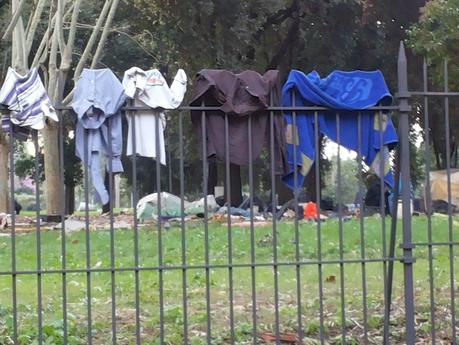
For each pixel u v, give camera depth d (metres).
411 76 26.80
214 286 7.99
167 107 4.83
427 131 5.19
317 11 25.98
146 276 8.75
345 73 5.16
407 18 26.27
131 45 27.30
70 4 21.33
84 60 18.05
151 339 5.50
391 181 5.38
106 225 17.16
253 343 4.91
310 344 5.42
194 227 15.23
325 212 21.48
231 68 24.08
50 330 5.52
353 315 6.24
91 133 4.80
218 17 23.92
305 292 7.54
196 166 34.53
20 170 40.75
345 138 5.18
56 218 19.77
